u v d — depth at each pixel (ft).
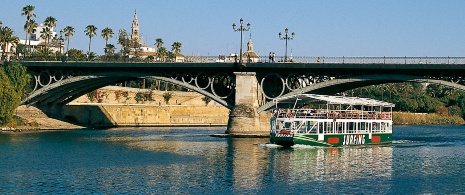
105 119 535.19
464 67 317.42
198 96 648.38
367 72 345.31
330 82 351.87
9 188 184.96
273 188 189.57
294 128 296.10
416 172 225.97
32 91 430.61
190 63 382.22
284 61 369.50
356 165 240.32
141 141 343.67
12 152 273.33
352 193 185.06
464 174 222.89
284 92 374.43
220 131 466.70
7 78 405.18
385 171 226.99
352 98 324.80
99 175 209.26
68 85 431.43
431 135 466.29
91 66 406.82
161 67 389.60
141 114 565.12
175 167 228.63
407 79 334.85
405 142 361.30
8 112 408.05
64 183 193.67
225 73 384.88
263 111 374.84
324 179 206.90
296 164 238.89
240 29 371.97
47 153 272.10
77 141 339.77
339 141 306.35
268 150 285.02
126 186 189.47
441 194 186.91
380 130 334.44
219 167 229.04
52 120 472.03
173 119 584.81
